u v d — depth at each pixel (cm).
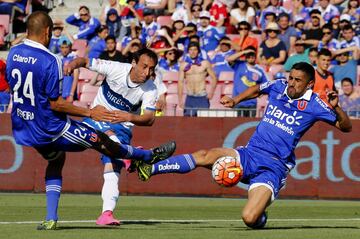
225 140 5462
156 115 5541
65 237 2684
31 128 2894
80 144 2930
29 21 2853
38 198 5050
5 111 5712
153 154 3072
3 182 5550
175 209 4481
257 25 7600
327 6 7494
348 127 3219
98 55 7081
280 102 3253
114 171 3353
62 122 2888
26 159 5531
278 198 5453
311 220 3869
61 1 8406
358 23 7344
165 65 6856
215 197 5438
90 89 6462
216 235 2812
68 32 7819
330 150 5412
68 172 5525
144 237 2719
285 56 6781
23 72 2834
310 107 3209
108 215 3312
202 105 6294
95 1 8419
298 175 5438
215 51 6781
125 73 3288
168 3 7906
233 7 7731
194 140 5484
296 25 7131
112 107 3334
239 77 6241
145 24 7488
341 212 4434
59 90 2841
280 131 3216
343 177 5397
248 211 3045
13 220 3600
